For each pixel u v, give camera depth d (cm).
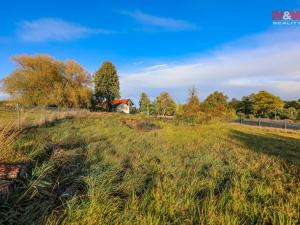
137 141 884
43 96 3006
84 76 3638
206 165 577
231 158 679
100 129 1137
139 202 332
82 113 1994
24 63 3083
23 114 877
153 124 1784
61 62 3481
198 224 284
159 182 402
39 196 309
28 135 638
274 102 4850
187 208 324
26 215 257
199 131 1484
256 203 347
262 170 546
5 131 508
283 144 1030
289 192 402
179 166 544
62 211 278
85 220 262
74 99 3253
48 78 3155
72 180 375
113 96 5066
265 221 298
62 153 490
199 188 404
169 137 1116
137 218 280
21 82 2953
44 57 3234
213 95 2891
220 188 421
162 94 4181
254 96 5334
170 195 353
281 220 291
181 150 760
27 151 459
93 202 295
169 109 4116
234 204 337
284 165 614
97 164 461
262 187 412
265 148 902
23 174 342
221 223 282
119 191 371
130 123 1705
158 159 611
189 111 2209
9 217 247
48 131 819
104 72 4953
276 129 1909
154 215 296
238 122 2972
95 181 361
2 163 352
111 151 647
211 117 2184
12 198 284
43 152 483
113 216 285
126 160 572
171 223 283
